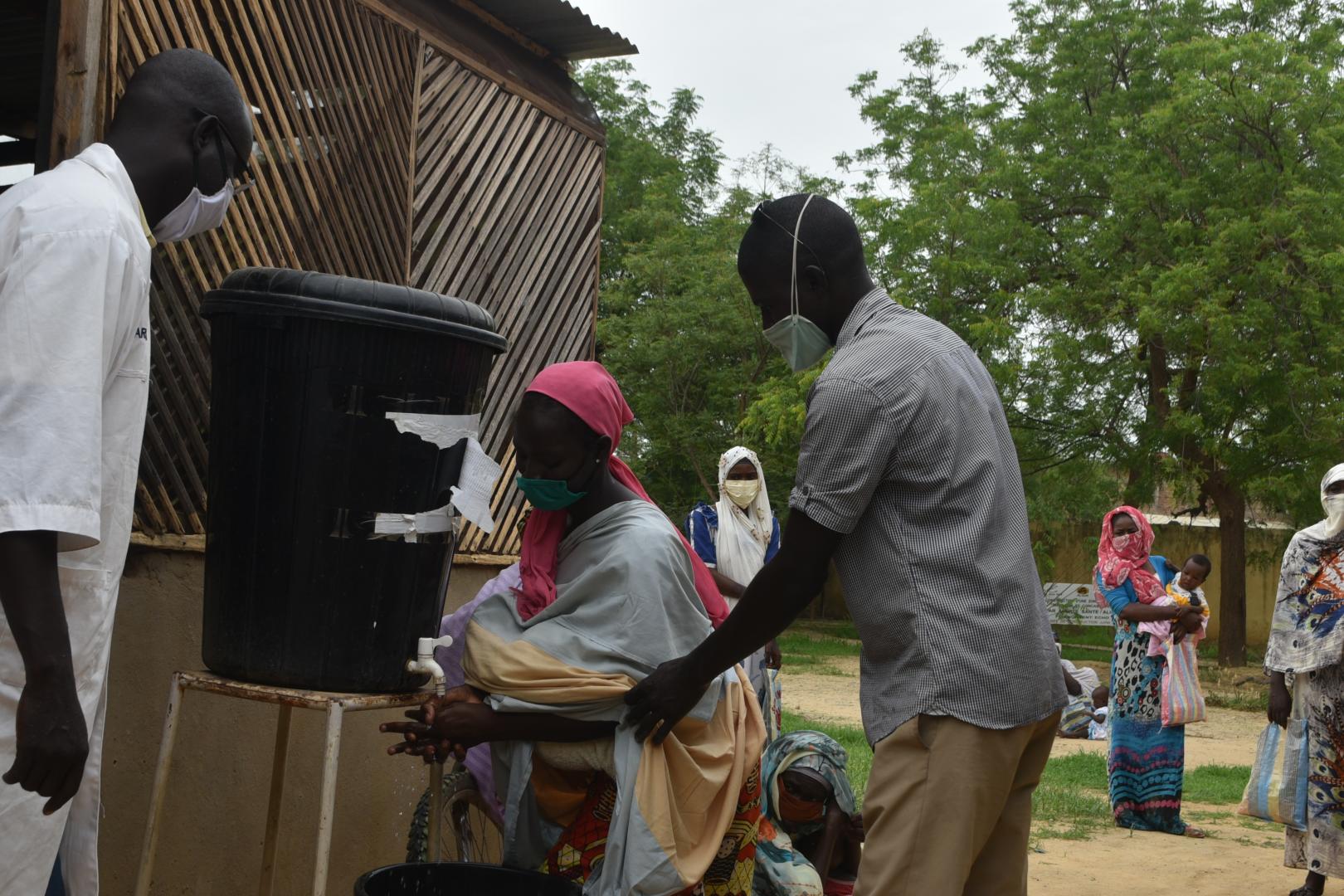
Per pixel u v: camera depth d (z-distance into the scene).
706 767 3.12
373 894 2.80
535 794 3.23
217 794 3.99
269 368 2.77
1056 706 2.76
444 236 5.11
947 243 20.20
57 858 2.59
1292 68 17.95
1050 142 21.27
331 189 4.41
